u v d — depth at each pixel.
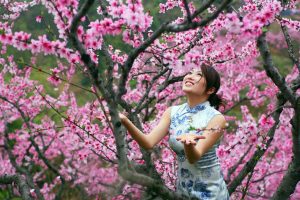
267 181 5.61
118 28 2.10
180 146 2.63
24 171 4.75
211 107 2.69
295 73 6.73
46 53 2.08
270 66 2.68
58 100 6.73
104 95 1.74
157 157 4.42
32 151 7.02
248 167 3.40
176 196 2.39
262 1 2.72
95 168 6.90
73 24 1.64
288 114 5.60
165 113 2.82
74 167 7.34
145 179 1.98
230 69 6.42
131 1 2.06
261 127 3.16
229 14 1.96
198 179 2.62
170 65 2.52
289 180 3.29
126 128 2.48
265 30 1.97
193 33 3.38
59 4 1.96
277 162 5.81
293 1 3.45
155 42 2.99
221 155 3.31
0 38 2.04
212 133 2.51
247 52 3.88
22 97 6.51
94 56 2.19
